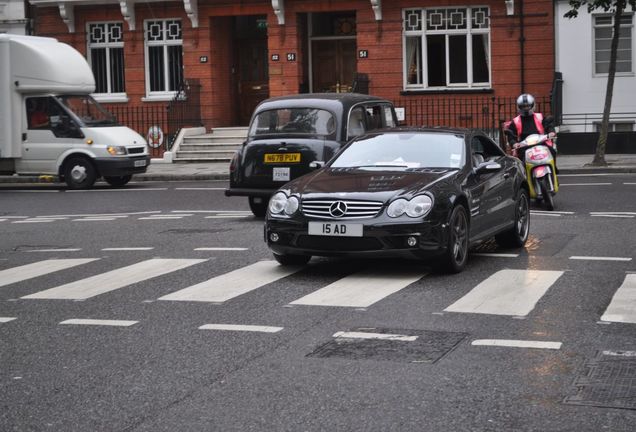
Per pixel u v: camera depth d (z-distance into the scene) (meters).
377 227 14.41
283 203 15.16
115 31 43.47
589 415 8.20
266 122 22.61
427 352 10.27
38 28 43.84
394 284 14.07
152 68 43.12
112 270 15.90
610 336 10.84
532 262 15.83
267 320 11.93
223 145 39.84
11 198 30.23
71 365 10.08
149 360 10.20
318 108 22.36
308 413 8.39
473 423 8.05
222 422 8.20
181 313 12.43
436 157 16.17
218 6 41.81
